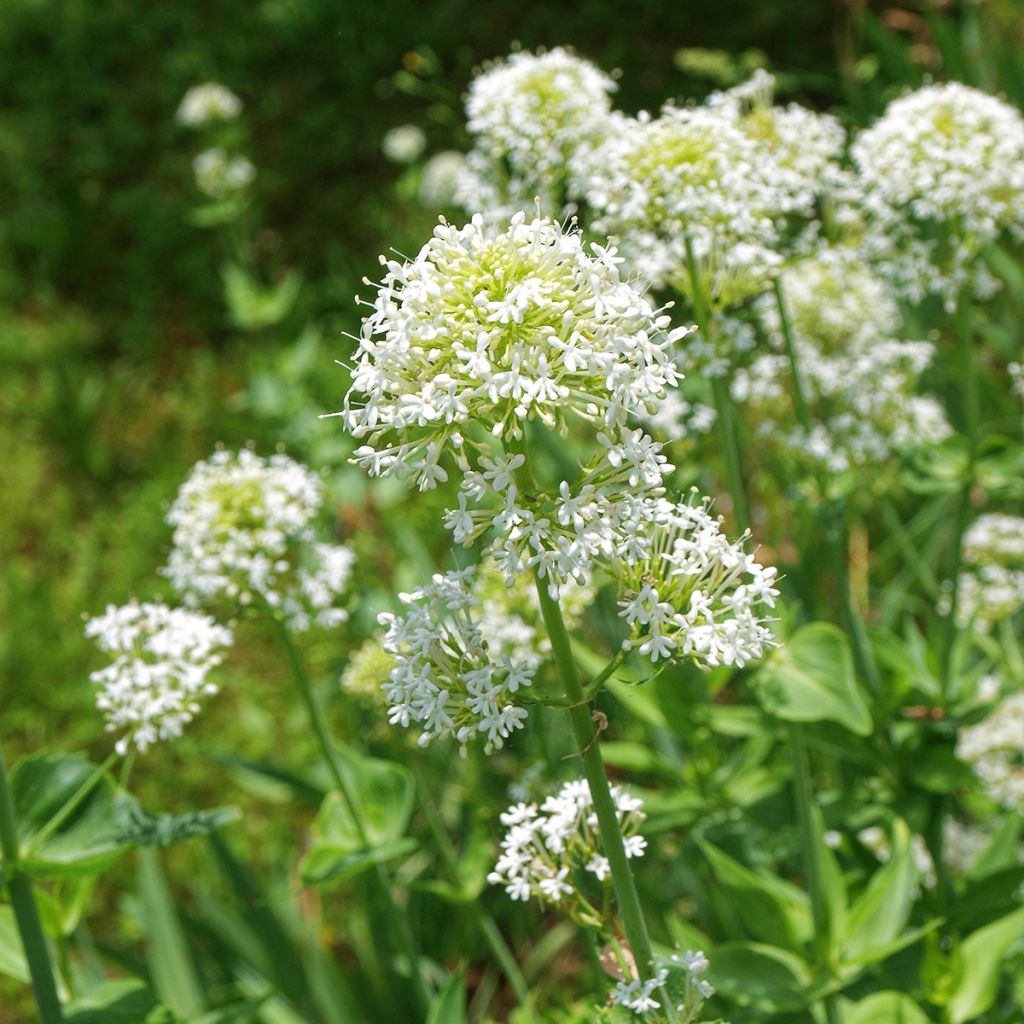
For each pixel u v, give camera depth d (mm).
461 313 450
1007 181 630
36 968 559
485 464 450
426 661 459
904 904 600
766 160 606
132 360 1240
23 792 564
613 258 450
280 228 1366
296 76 1528
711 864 621
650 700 644
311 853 601
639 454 449
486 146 657
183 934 734
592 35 1479
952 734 665
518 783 643
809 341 693
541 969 764
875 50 1043
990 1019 637
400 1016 717
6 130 1519
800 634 586
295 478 600
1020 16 951
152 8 1630
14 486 1099
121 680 555
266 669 932
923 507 853
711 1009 639
